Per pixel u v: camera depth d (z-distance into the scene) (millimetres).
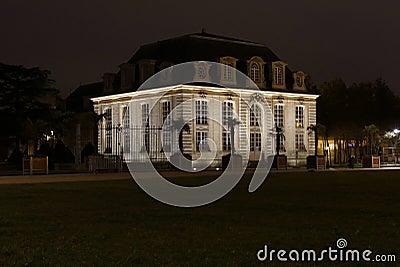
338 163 82625
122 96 74250
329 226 16344
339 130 89188
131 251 13047
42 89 64875
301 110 77250
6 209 20922
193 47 72062
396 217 18172
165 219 18062
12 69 63531
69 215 19125
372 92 94688
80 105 88625
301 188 30547
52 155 60719
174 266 11602
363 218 17969
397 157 80438
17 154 61406
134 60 77750
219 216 18688
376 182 35594
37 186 33375
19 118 62125
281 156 62031
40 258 12391
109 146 75438
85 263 11875
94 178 42531
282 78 75812
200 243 13930
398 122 93500
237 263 11883
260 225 16625
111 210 20562
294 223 16953
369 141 81312
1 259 12297
